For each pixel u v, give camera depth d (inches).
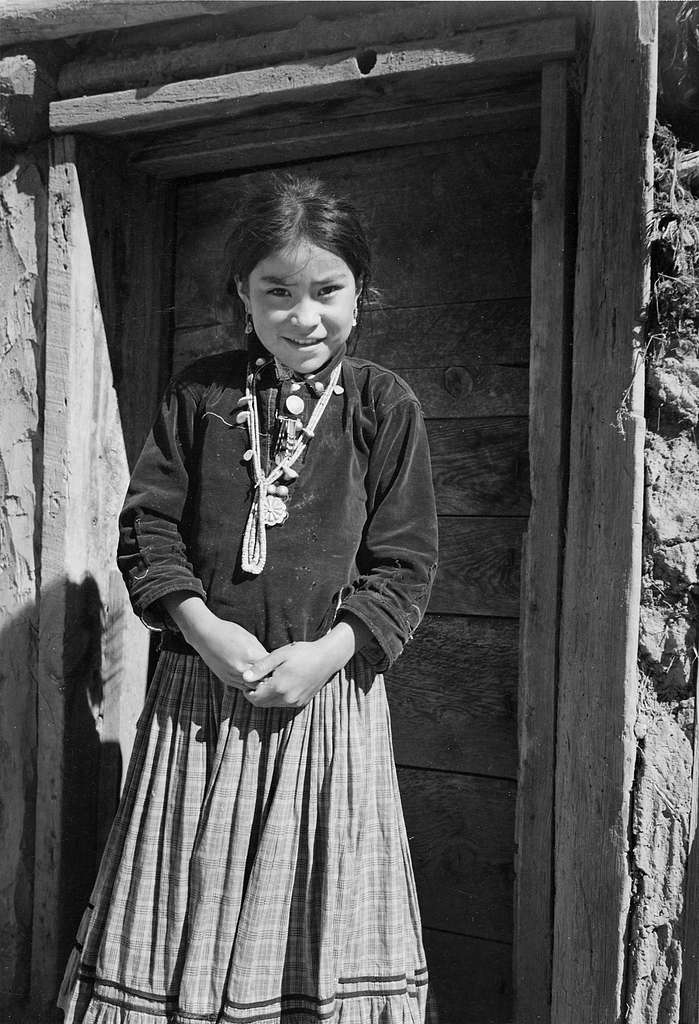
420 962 59.2
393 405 58.7
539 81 64.0
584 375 57.7
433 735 74.5
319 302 55.6
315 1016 53.9
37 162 74.7
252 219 55.6
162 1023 54.1
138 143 75.4
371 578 56.1
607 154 55.6
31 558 74.7
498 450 72.9
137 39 70.7
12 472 75.1
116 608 77.0
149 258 80.7
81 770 74.2
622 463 54.8
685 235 55.2
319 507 57.0
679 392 54.7
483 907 72.1
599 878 54.9
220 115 69.1
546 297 61.4
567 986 56.6
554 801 61.7
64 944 72.9
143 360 80.3
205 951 53.6
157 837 55.7
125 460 78.0
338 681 56.4
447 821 73.8
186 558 58.4
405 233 75.8
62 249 72.9
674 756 55.2
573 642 58.0
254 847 54.9
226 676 53.7
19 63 71.5
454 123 69.7
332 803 54.6
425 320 75.3
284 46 65.4
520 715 64.7
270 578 56.3
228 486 57.8
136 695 79.6
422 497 58.2
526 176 71.9
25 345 74.8
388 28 62.7
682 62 55.9
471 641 73.7
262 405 58.8
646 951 54.7
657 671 55.7
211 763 55.9
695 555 54.8
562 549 61.6
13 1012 71.8
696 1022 55.8
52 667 72.6
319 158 77.9
